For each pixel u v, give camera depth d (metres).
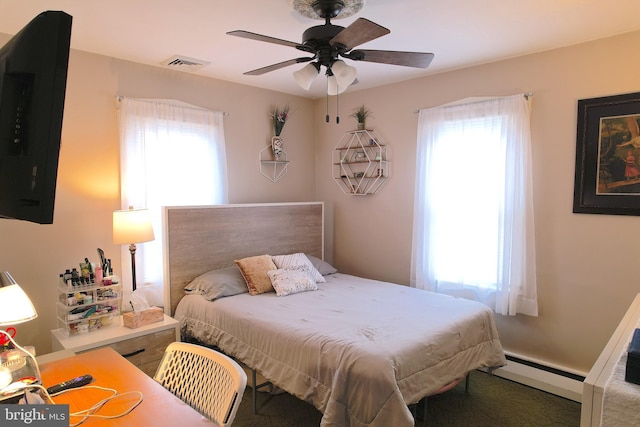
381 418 1.88
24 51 0.94
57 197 2.90
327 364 2.13
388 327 2.41
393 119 3.97
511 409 2.71
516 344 3.22
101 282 2.67
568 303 2.97
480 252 3.31
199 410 1.46
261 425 2.51
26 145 0.93
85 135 3.02
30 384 1.24
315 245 4.46
